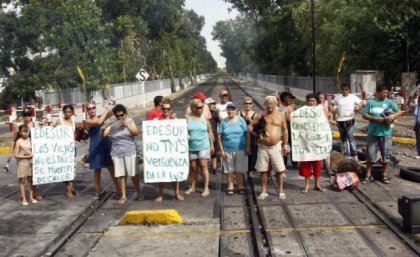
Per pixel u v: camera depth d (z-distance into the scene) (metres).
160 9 56.56
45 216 9.01
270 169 11.02
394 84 26.81
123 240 7.64
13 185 11.88
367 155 10.59
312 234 7.54
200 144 9.95
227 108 9.95
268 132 9.39
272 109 9.47
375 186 10.35
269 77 67.06
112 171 10.31
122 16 45.94
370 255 6.64
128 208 9.49
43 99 29.16
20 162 9.82
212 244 7.32
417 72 26.02
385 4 25.02
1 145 18.70
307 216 8.44
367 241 7.18
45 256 7.07
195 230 7.95
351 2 29.98
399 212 7.66
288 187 10.57
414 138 16.59
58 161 10.20
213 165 12.18
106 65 33.97
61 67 32.47
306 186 10.05
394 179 10.96
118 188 10.52
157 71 63.66
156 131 9.63
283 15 48.41
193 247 7.22
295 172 12.05
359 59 27.48
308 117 9.87
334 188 10.20
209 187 10.92
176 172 9.65
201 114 9.98
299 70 49.72
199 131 9.91
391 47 25.73
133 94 43.78
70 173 10.31
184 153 9.65
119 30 45.66
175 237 7.68
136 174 9.84
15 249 7.33
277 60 51.69
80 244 7.57
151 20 57.06
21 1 33.69
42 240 7.69
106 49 34.53
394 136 17.19
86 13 32.84
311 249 6.91
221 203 9.56
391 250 6.80
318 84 36.34
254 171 11.50
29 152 9.90
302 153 9.93
